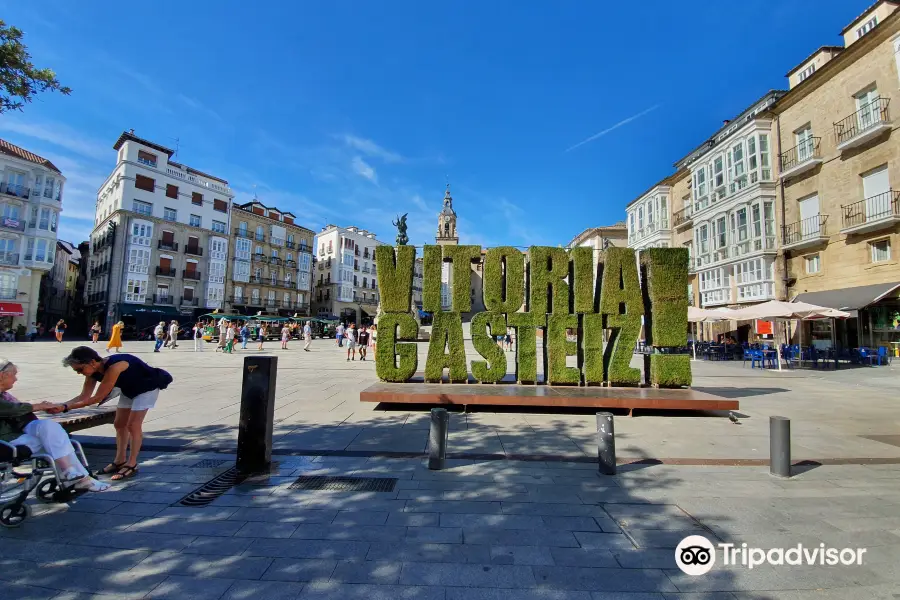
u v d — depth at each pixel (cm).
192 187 4691
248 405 485
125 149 4203
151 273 4300
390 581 275
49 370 1303
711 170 2634
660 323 913
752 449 586
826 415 812
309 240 6072
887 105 1717
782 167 2188
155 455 527
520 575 283
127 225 4175
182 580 273
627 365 918
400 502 398
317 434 638
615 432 674
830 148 1953
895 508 398
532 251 967
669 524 360
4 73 535
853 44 1809
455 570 288
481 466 504
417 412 798
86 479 386
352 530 342
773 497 421
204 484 435
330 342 3994
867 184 1809
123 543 318
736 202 2395
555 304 945
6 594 256
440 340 962
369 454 542
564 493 424
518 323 950
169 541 322
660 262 928
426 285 978
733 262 2411
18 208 3503
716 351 2123
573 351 930
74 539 323
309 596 258
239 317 4359
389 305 977
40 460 367
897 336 1705
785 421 486
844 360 1889
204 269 4738
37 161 3644
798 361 1728
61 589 262
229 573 281
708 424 734
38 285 3647
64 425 429
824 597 265
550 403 776
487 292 966
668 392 846
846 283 1873
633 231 3600
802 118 2097
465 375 955
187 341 3528
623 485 448
